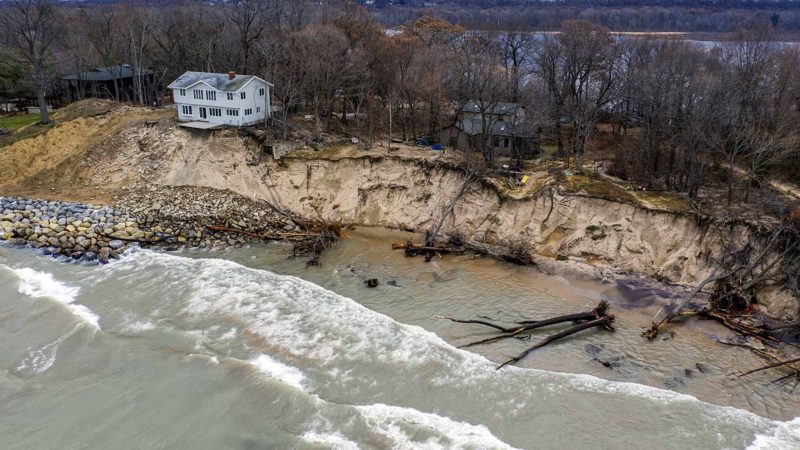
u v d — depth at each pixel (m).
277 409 30.36
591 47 64.56
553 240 48.31
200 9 96.31
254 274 44.69
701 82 53.06
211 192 57.00
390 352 34.97
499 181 52.69
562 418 30.05
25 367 33.88
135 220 51.78
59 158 62.12
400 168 55.62
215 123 62.34
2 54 83.75
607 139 64.56
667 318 38.47
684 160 50.25
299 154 58.25
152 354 34.78
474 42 84.25
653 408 30.78
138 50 81.31
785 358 34.91
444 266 46.84
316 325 37.69
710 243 43.28
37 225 50.41
